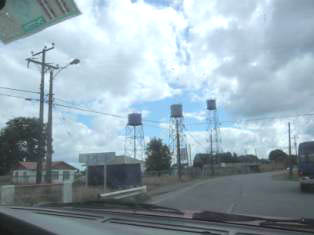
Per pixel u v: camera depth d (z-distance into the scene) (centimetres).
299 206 1528
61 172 6262
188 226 254
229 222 267
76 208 329
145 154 6906
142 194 2030
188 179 5247
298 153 2342
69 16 207
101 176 3359
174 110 6356
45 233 199
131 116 5884
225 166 10369
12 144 6291
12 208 296
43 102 2419
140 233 224
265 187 2853
